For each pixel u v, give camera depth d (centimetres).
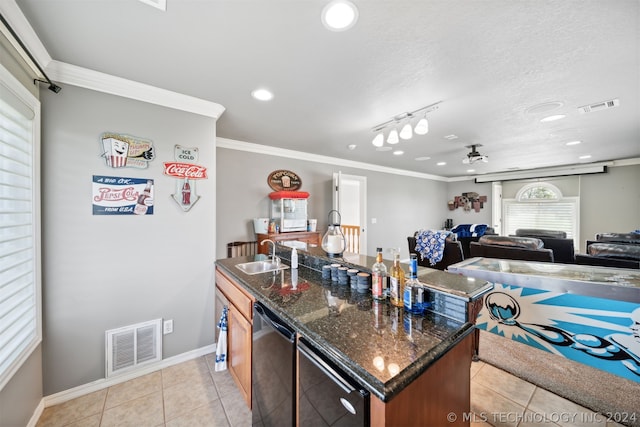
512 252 309
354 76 185
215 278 233
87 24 130
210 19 128
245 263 223
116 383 186
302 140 359
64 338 168
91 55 157
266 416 132
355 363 81
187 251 218
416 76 185
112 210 185
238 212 370
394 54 159
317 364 95
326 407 91
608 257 267
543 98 221
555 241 395
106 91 183
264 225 362
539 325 180
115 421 154
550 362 177
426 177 687
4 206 126
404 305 125
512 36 142
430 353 87
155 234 203
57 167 166
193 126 221
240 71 178
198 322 224
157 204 204
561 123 283
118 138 187
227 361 198
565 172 555
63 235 168
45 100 161
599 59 164
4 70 116
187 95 213
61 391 167
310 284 168
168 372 201
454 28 136
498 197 670
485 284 125
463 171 638
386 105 236
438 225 727
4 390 122
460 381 102
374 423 75
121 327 188
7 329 124
